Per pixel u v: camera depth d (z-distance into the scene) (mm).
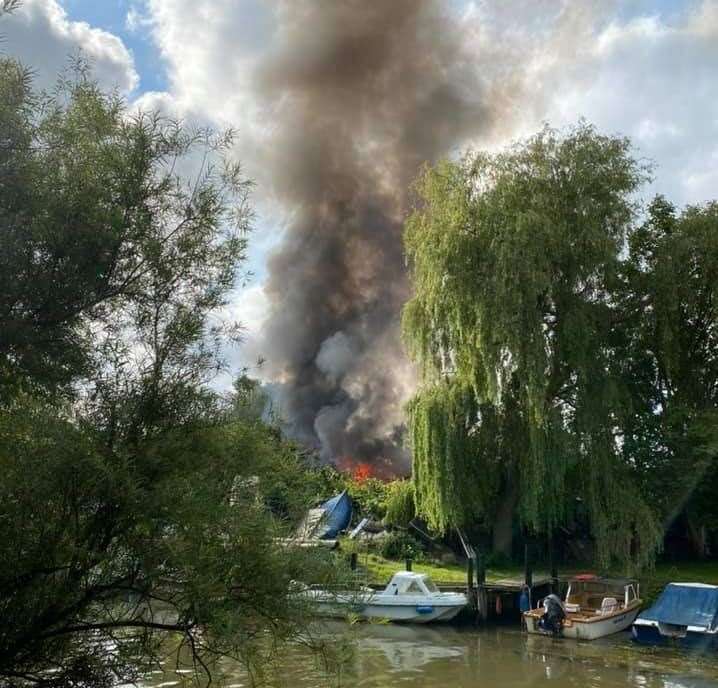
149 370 5559
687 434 28922
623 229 26797
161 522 4898
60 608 4996
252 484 5574
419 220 28312
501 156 27031
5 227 4812
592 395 25812
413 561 31031
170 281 5676
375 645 20953
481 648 20703
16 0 4957
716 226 29156
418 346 27234
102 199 5336
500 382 25844
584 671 17891
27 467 4637
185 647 5660
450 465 26109
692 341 30984
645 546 25016
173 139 5840
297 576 5449
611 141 27312
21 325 4879
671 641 20922
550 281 25281
